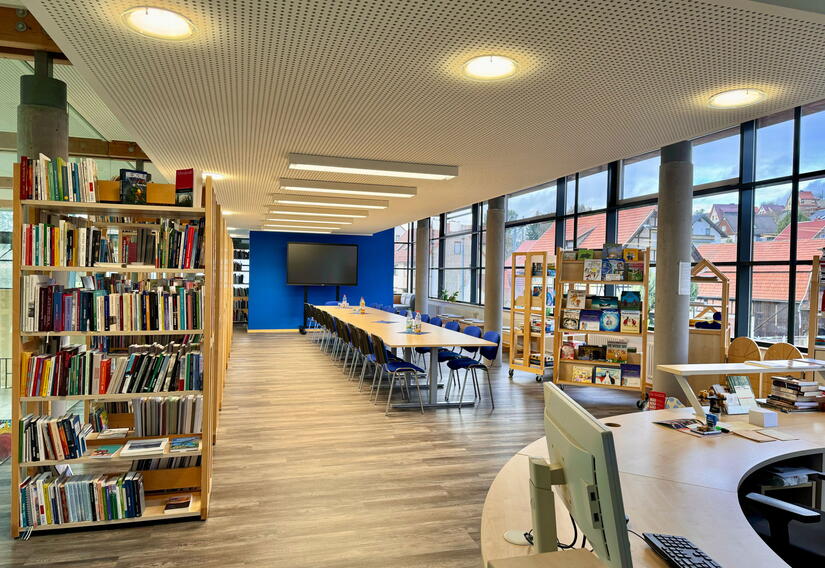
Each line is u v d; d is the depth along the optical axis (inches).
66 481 125.4
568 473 53.3
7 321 222.8
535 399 271.6
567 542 67.1
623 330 270.8
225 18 99.1
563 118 160.6
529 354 330.0
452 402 259.8
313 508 139.2
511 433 209.9
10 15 147.9
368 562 113.3
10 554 114.2
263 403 254.7
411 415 235.6
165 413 135.7
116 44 110.7
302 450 185.6
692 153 261.7
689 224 243.0
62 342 142.5
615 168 335.9
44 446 122.4
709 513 76.0
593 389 302.5
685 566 59.3
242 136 184.4
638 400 275.0
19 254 121.0
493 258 386.3
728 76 126.2
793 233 227.3
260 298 573.6
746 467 95.7
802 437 114.8
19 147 154.3
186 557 114.3
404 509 139.3
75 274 239.8
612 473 44.5
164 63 120.6
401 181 264.5
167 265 132.6
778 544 88.3
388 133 178.2
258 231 572.1
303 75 128.0
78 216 143.3
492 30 103.4
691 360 251.1
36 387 123.5
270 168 237.8
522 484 85.3
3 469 162.2
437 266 605.9
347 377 322.0
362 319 372.5
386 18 98.7
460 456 181.8
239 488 151.6
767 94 138.7
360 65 121.5
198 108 153.4
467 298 537.3
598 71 124.0
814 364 141.5
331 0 92.2
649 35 104.7
